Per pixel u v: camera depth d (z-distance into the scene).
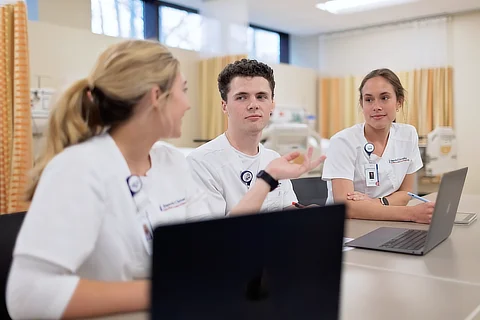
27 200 1.01
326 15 5.50
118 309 0.85
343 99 6.25
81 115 1.02
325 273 0.67
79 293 0.84
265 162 1.91
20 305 0.83
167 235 0.52
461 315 0.91
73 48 3.88
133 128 1.04
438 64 5.46
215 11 4.86
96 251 0.99
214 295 0.57
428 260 1.31
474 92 5.36
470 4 5.01
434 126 5.48
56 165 0.93
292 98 6.03
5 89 3.09
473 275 1.16
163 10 5.04
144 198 1.05
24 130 3.06
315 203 2.37
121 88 0.98
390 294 1.03
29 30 3.58
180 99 1.06
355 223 1.84
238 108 1.79
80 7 4.19
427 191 5.34
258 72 1.77
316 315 0.67
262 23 5.93
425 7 5.12
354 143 2.22
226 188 1.83
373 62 6.04
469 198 2.61
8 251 1.18
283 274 0.63
